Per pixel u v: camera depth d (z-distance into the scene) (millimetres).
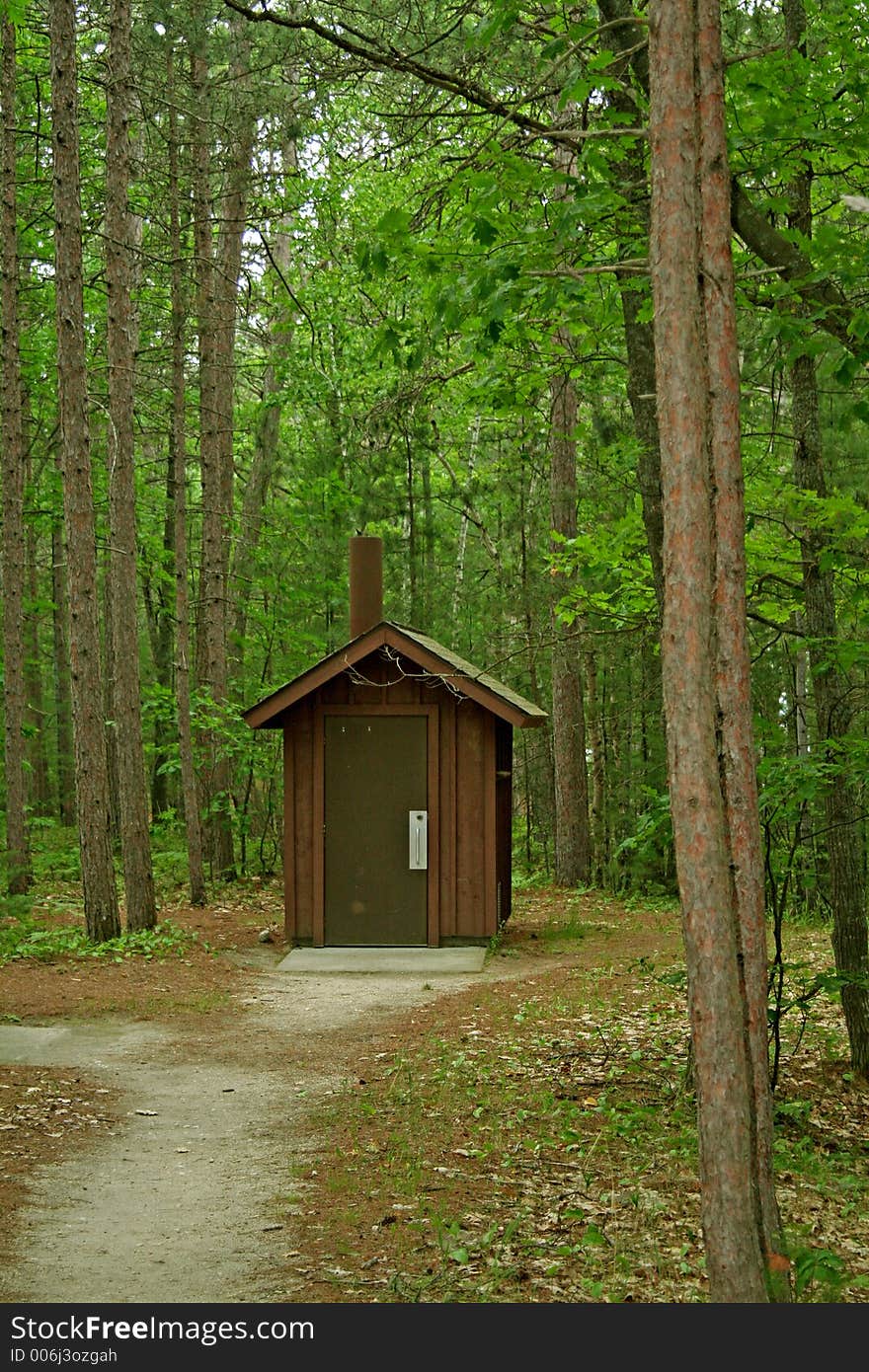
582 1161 7824
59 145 15438
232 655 26469
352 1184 7391
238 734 23328
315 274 26453
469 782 17359
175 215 19750
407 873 17344
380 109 17547
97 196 21828
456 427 29891
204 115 20734
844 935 10250
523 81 10172
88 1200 7195
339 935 17312
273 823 26625
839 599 11148
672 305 4973
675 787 4910
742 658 5152
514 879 25594
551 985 14086
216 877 23438
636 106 8266
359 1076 10359
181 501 19828
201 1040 11797
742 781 5184
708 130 5059
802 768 8414
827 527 9086
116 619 16969
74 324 15492
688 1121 8672
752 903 5211
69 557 15773
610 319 9289
